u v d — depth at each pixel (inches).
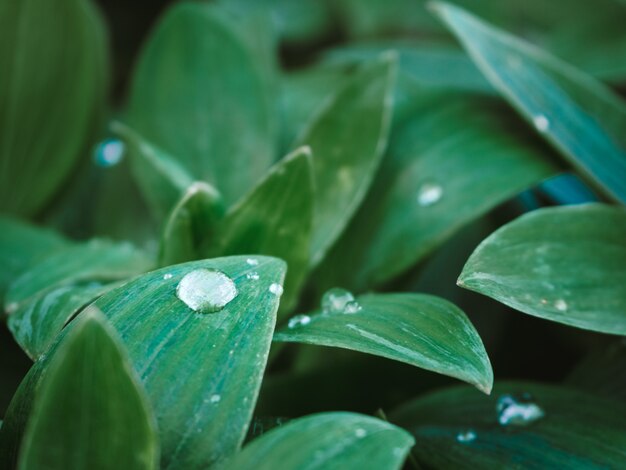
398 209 8.7
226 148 9.5
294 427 6.3
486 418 7.6
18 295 7.7
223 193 9.4
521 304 7.2
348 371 8.3
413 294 7.3
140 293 6.9
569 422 7.5
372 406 8.3
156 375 6.5
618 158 8.8
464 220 8.4
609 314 7.3
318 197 8.5
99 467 6.2
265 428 7.0
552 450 7.4
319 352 8.7
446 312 7.1
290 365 8.7
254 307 6.8
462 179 8.7
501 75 8.8
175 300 6.8
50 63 9.4
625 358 8.3
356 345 6.8
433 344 6.9
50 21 9.3
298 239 7.8
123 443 6.2
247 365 6.6
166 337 6.7
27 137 9.5
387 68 8.7
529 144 8.9
